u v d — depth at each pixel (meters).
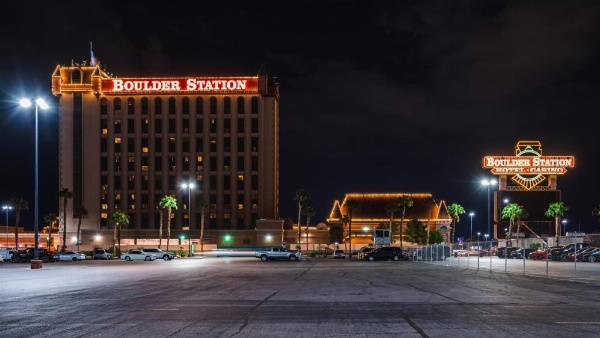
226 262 68.00
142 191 122.25
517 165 133.00
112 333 12.91
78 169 122.38
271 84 123.50
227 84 121.62
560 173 132.38
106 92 122.06
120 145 122.81
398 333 12.85
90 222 121.19
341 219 135.88
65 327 13.81
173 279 32.47
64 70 123.12
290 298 20.91
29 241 128.62
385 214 137.38
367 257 75.25
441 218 137.75
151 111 123.06
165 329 13.46
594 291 23.17
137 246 108.50
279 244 117.44
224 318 15.38
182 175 122.25
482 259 69.94
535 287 25.34
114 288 25.75
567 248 63.94
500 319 15.00
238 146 122.31
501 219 132.12
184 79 122.19
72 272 41.81
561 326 13.73
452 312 16.53
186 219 121.44
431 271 41.50
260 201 120.94
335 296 21.66
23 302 19.62
